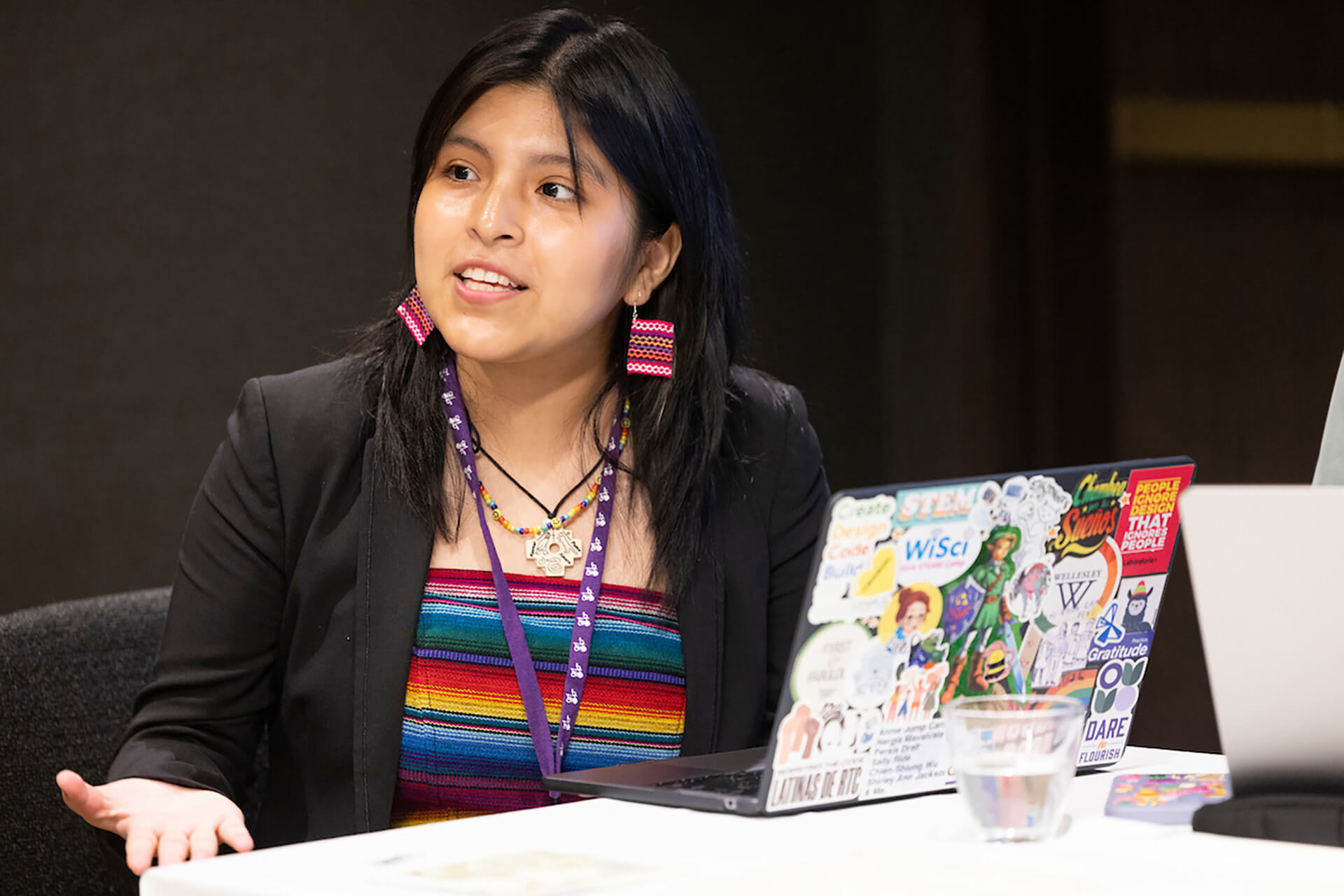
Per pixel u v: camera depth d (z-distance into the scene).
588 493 2.97
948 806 1.95
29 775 2.89
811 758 1.89
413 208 2.95
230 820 2.31
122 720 3.05
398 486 2.88
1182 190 8.34
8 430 5.62
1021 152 8.18
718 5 7.31
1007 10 8.09
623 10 6.95
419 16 6.37
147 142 5.83
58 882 2.90
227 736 2.86
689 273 3.00
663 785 2.03
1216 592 1.71
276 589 2.90
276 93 6.08
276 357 6.12
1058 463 8.27
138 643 3.14
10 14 5.57
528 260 2.73
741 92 7.40
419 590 2.84
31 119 5.62
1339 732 1.72
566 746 2.84
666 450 2.97
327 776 2.86
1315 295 8.33
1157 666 7.93
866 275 7.84
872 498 1.84
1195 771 2.18
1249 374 8.37
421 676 2.84
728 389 3.15
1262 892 1.54
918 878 1.57
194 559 2.90
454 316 2.76
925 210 7.96
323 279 6.21
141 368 5.86
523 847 1.75
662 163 2.88
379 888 1.56
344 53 6.21
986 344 8.09
